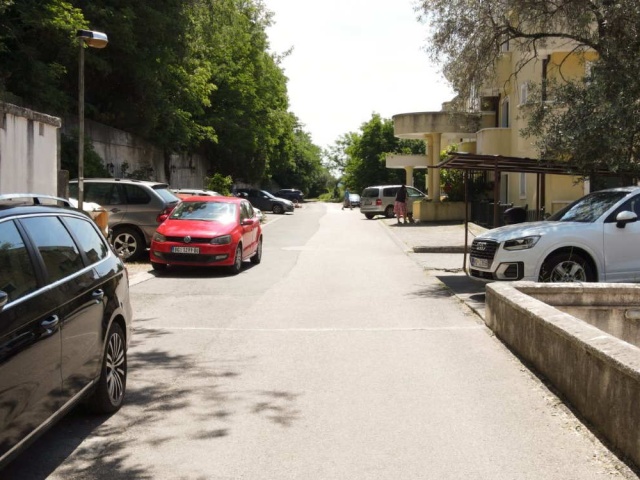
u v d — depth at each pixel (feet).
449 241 76.84
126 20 74.49
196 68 103.65
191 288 42.98
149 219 54.70
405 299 38.68
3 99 55.47
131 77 84.53
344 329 30.01
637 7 42.70
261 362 24.13
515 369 22.93
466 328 30.12
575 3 47.29
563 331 19.51
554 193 76.48
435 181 114.52
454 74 54.44
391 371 22.75
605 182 64.28
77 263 17.07
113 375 18.71
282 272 51.47
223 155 143.33
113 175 82.17
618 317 28.96
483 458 15.25
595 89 45.42
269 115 148.77
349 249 70.49
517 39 57.31
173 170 114.52
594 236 35.42
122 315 19.25
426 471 14.55
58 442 16.34
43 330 13.84
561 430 17.03
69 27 62.23
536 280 35.50
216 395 20.21
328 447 15.98
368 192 135.23
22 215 15.06
